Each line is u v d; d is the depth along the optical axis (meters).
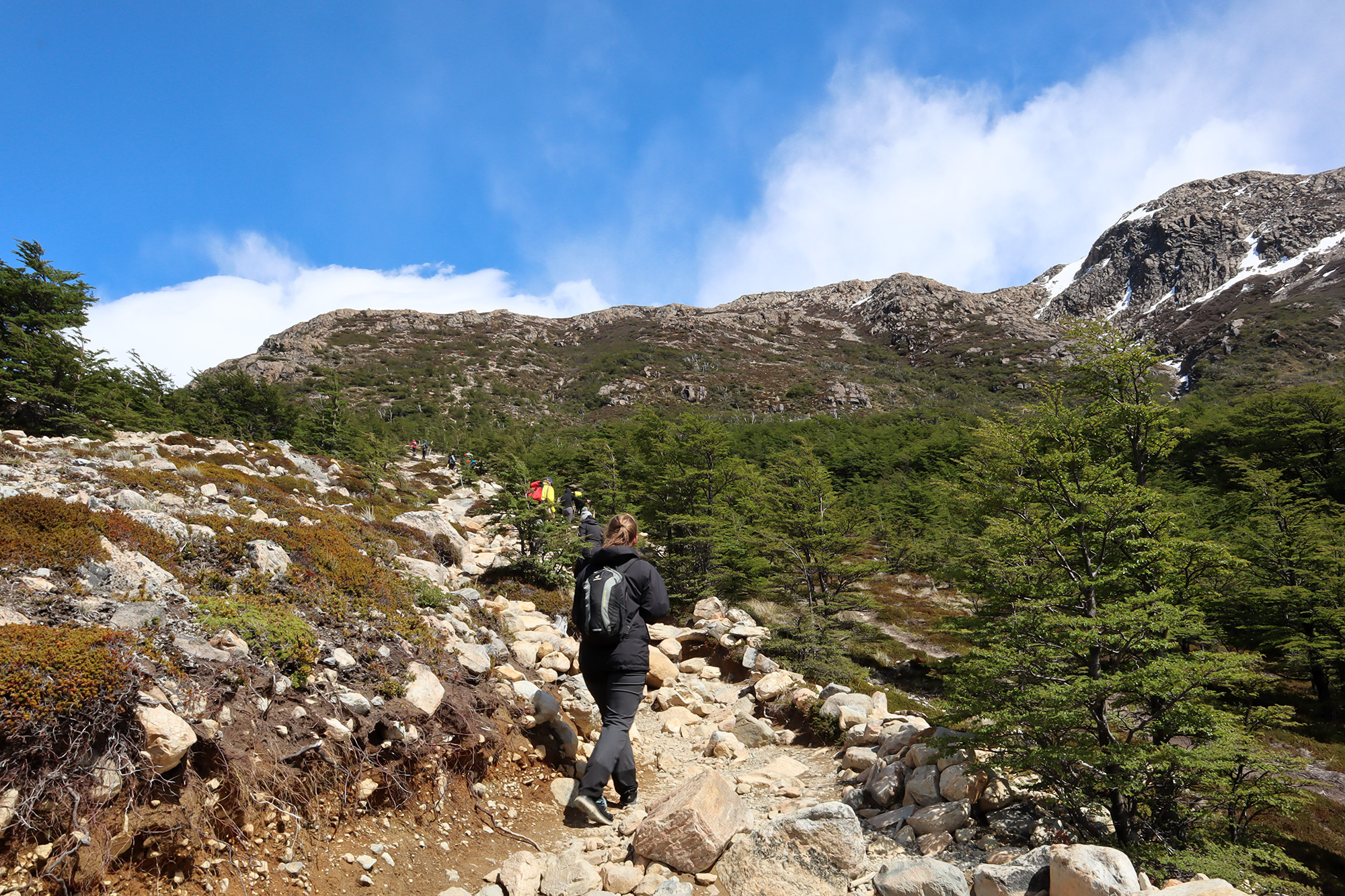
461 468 43.62
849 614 15.19
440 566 10.80
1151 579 6.26
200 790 3.19
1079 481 6.35
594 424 148.50
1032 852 3.48
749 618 11.99
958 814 4.54
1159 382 7.67
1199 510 19.28
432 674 5.01
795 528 14.37
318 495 15.28
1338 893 7.88
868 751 6.05
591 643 4.51
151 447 14.44
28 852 2.60
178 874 2.99
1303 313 178.62
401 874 3.70
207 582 4.89
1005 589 6.23
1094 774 4.98
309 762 3.78
